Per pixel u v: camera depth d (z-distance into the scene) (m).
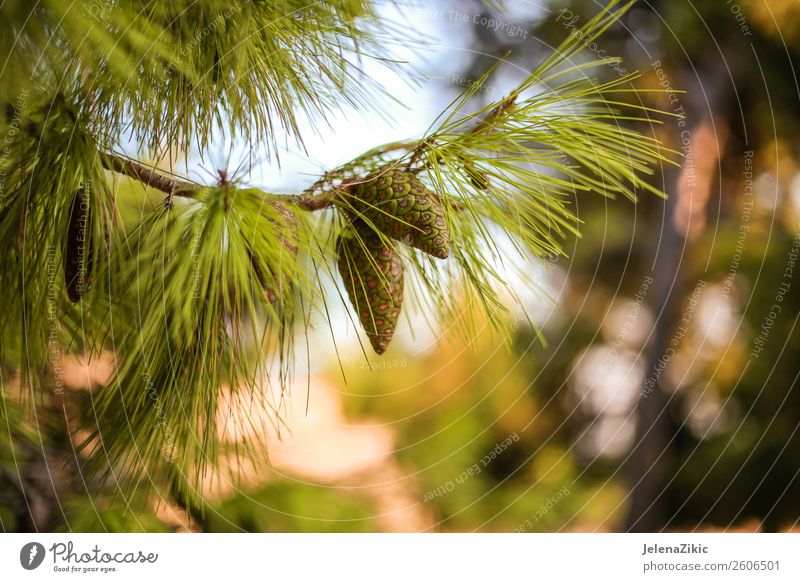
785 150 2.14
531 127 0.69
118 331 0.71
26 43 0.68
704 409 2.21
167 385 0.68
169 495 0.83
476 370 2.34
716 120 2.13
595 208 2.30
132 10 0.69
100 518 0.90
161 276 0.66
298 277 0.67
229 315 0.67
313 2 0.77
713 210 2.33
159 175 0.70
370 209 0.68
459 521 2.02
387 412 2.25
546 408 2.47
